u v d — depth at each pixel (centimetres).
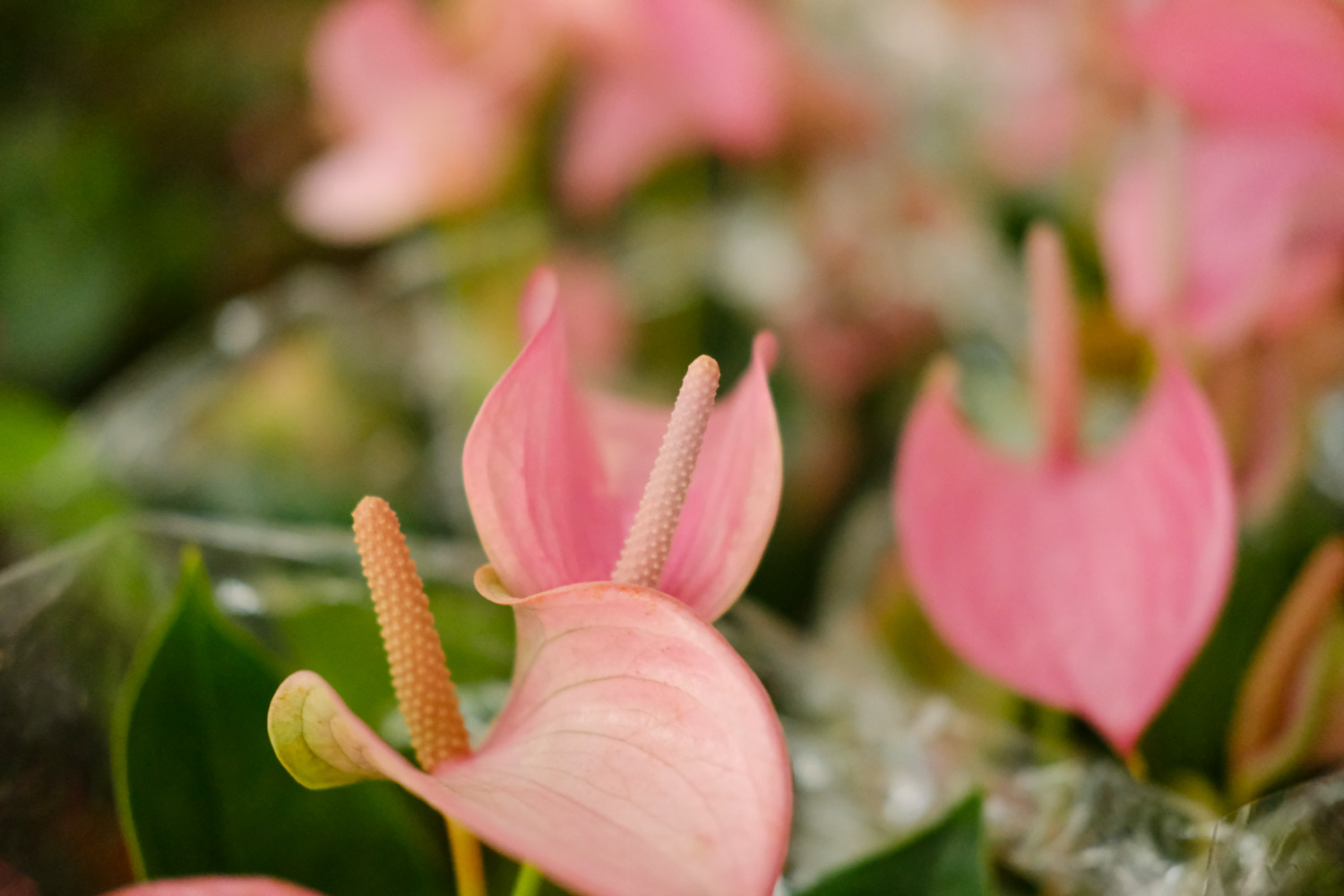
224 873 57
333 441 84
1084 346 74
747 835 49
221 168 120
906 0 97
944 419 61
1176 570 58
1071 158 81
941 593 59
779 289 94
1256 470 70
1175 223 66
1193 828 59
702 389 52
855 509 86
